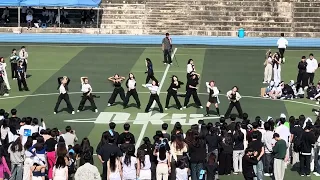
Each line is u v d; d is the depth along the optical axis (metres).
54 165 18.78
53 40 55.28
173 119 28.83
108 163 18.34
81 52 49.47
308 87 34.16
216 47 52.62
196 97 30.70
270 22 57.66
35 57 46.84
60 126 27.70
